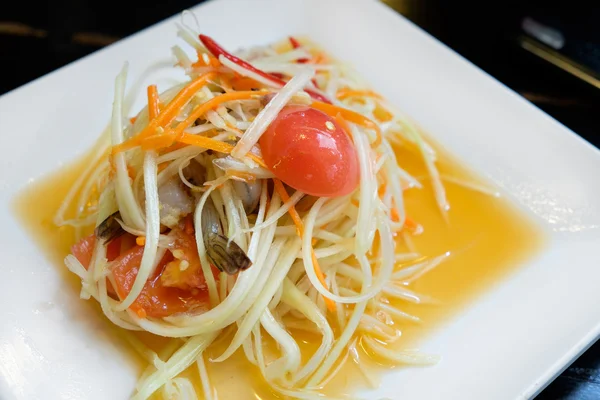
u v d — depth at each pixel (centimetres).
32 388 18
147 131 19
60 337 19
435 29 32
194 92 20
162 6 32
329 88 25
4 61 29
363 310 20
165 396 19
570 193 22
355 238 20
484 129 25
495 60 30
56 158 24
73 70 25
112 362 19
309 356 20
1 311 19
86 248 20
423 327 20
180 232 20
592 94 29
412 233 23
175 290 20
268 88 21
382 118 25
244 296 19
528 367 18
